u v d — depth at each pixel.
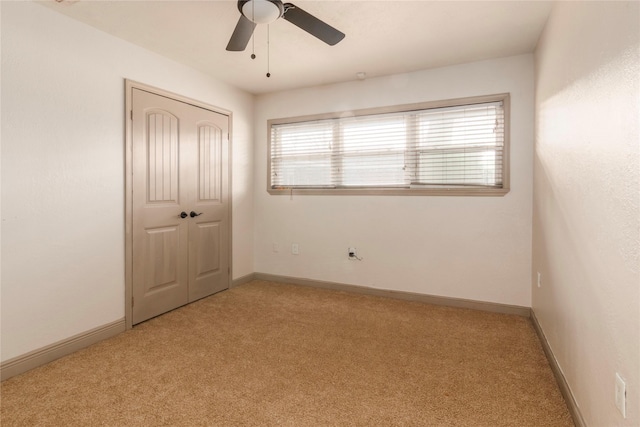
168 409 1.65
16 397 1.75
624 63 1.06
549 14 2.18
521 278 2.91
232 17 2.25
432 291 3.23
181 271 3.13
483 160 3.03
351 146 3.57
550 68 2.14
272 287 3.79
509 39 2.57
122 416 1.60
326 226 3.71
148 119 2.77
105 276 2.47
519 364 2.09
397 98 3.31
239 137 3.80
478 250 3.05
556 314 1.97
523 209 2.88
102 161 2.44
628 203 1.04
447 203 3.15
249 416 1.60
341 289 3.65
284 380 1.91
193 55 2.86
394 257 3.39
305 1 2.06
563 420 1.58
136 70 2.66
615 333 1.14
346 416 1.60
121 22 2.30
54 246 2.17
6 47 1.92
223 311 3.03
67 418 1.58
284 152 3.92
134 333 2.56
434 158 3.21
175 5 2.11
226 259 3.67
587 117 1.42
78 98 2.28
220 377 1.94
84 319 2.34
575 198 1.59
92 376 1.95
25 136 2.01
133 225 2.67
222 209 3.60
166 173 2.95
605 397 1.22
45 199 2.12
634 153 1.00
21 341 2.01
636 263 0.99
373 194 3.45
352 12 2.19
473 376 1.96
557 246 1.95
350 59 2.94
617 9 1.12
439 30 2.43
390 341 2.42
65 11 2.16
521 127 2.86
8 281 1.95
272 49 2.75
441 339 2.45
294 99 3.80
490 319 2.83
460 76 3.05
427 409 1.66
